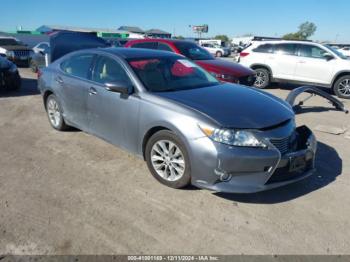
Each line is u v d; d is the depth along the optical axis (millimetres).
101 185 3725
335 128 6270
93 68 4613
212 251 2711
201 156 3236
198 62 8508
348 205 3457
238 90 4230
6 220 3041
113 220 3076
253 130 3176
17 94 9203
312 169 3717
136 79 3969
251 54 11680
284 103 4066
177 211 3246
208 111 3355
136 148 4008
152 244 2770
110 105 4188
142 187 3688
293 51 10961
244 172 3172
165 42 9453
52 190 3598
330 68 10297
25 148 4801
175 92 3877
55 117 5555
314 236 2936
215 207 3330
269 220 3148
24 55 17328
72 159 4422
